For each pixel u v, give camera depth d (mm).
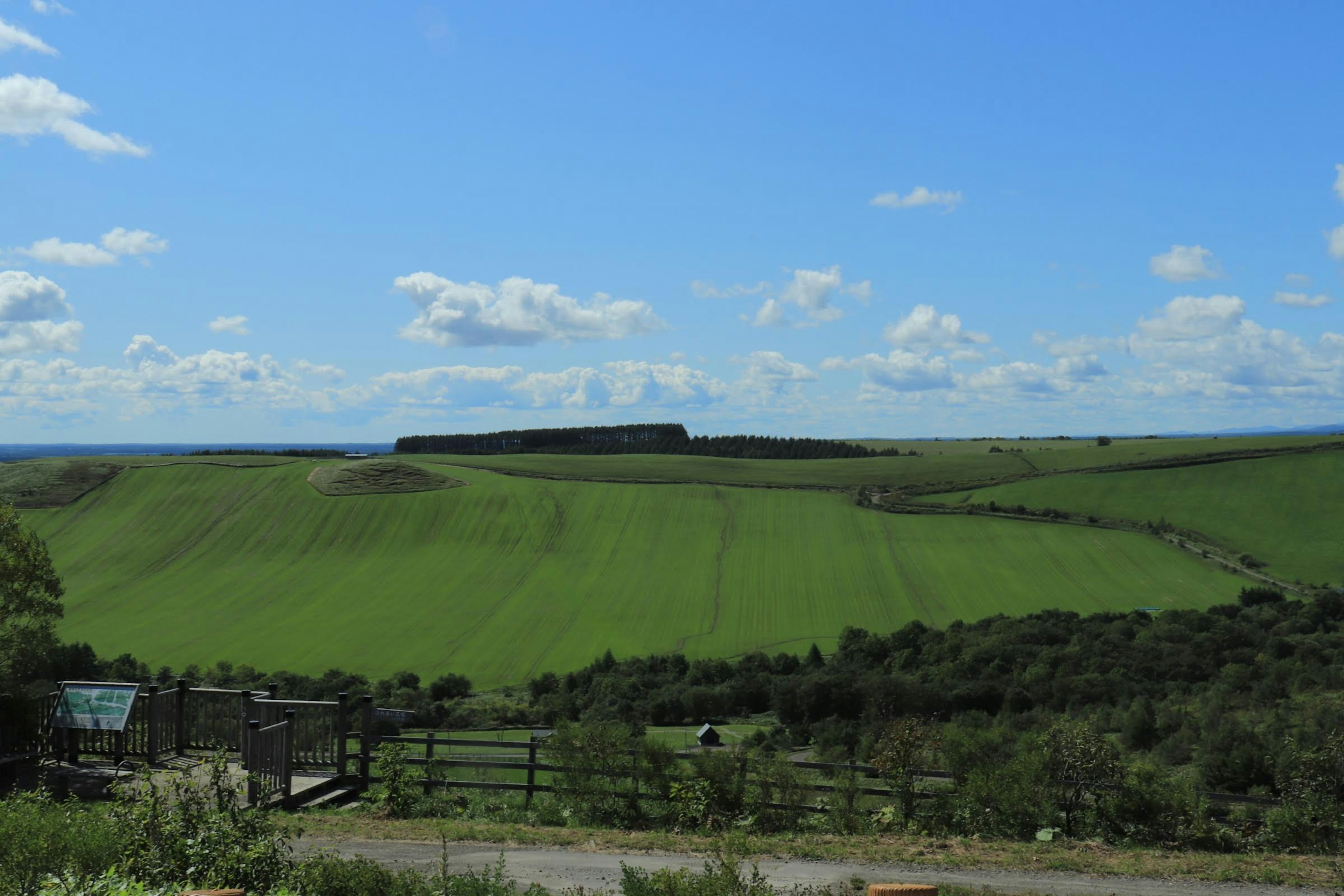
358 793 14453
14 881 7270
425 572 100625
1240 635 63406
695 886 8211
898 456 154125
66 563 102562
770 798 13695
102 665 67750
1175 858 11242
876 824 13242
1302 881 10258
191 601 93688
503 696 66562
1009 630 71562
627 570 99000
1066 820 13328
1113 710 49250
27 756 13898
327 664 76438
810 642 77938
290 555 105625
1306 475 109188
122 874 7328
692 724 57000
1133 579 87562
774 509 115250
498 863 10469
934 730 14211
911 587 89812
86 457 133000
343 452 149125
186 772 8641
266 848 7844
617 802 13383
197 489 120312
